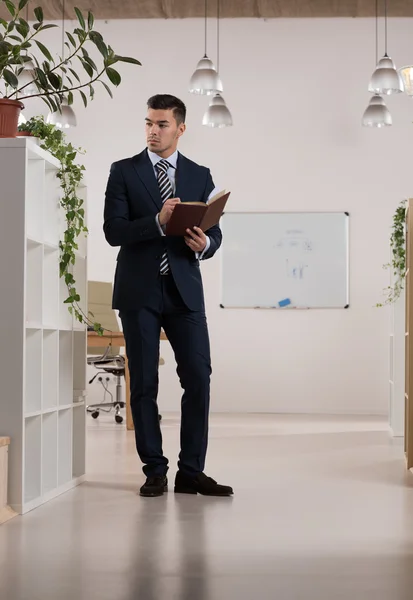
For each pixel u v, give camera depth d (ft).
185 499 12.01
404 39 32.07
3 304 10.98
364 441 20.83
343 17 31.99
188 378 12.40
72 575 7.75
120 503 11.66
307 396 31.83
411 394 15.66
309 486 13.38
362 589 7.30
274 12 30.73
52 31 32.37
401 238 22.74
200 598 7.00
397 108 31.96
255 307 32.07
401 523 10.37
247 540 9.32
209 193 12.75
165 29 32.81
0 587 7.32
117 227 12.20
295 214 32.14
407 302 15.87
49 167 12.62
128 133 32.78
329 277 31.91
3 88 26.50
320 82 32.32
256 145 32.37
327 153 32.19
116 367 26.73
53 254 12.69
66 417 13.19
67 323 13.34
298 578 7.70
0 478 10.52
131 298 12.28
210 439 21.15
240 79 32.53
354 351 31.78
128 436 21.67
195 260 12.51
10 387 10.91
